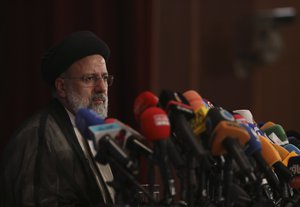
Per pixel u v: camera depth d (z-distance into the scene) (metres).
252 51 17.00
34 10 12.30
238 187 4.64
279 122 18.28
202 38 16.73
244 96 17.45
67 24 12.32
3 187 5.83
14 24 12.30
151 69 13.14
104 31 12.72
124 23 12.92
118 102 13.01
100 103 6.20
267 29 16.97
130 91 12.96
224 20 16.97
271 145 5.22
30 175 5.68
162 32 15.99
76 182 5.86
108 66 12.85
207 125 4.53
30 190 5.61
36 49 12.30
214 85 16.86
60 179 5.78
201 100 4.85
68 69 6.21
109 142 4.43
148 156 4.55
